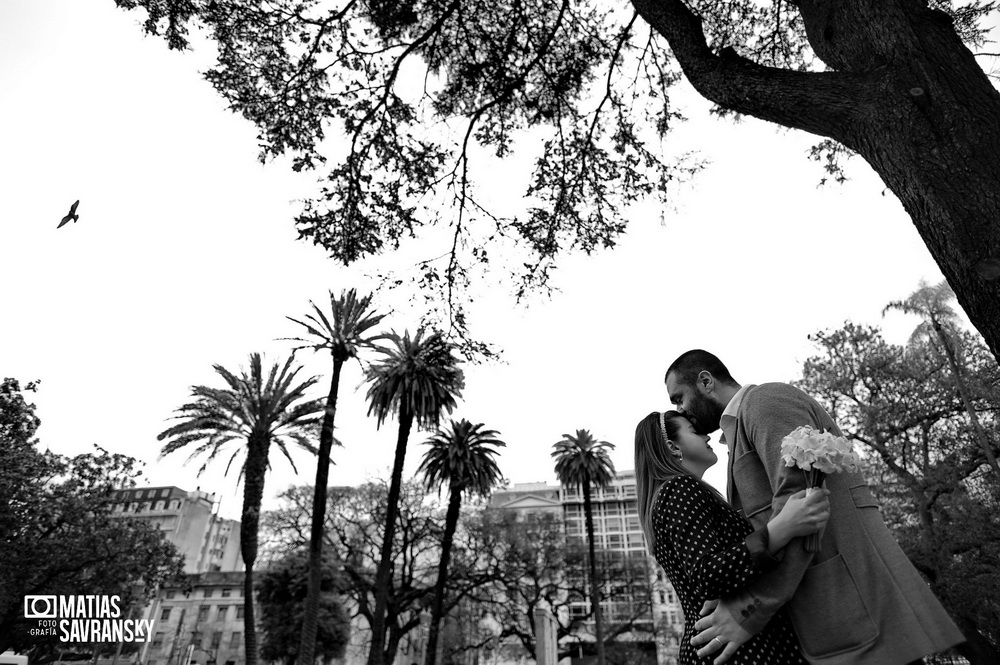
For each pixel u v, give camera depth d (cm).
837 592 142
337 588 3612
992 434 1947
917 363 2227
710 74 361
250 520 2344
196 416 2353
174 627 5681
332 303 2402
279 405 2448
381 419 2705
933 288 2078
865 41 286
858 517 150
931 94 249
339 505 3678
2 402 2288
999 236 217
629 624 4244
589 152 764
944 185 234
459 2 688
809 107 303
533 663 5138
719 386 204
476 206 749
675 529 160
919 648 128
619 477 10894
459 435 3259
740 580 139
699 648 155
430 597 3728
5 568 2280
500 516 4219
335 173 724
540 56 705
